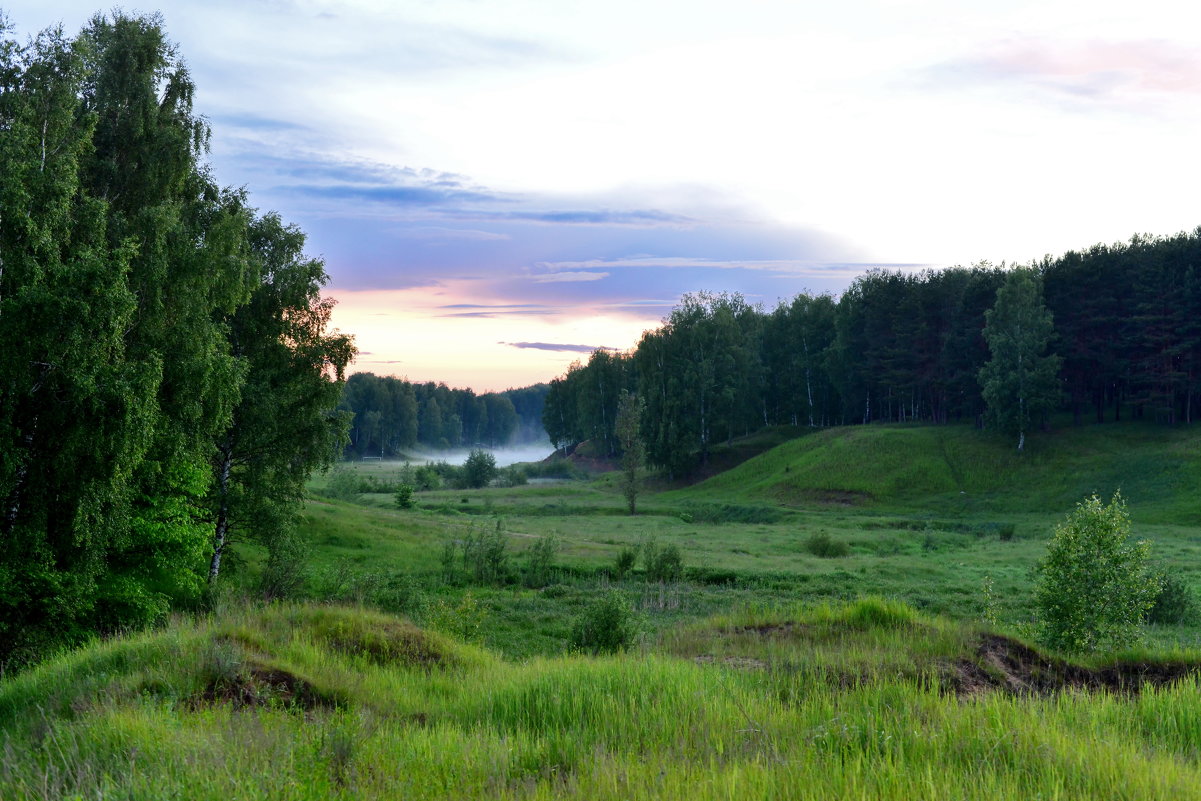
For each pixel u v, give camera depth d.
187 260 23.92
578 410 160.00
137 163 25.58
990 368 87.75
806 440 103.50
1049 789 5.46
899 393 107.56
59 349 18.98
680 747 6.68
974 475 82.69
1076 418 92.25
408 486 76.06
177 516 25.98
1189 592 25.61
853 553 51.03
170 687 9.12
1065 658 12.93
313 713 8.73
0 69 21.58
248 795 5.26
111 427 19.56
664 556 37.47
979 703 8.49
